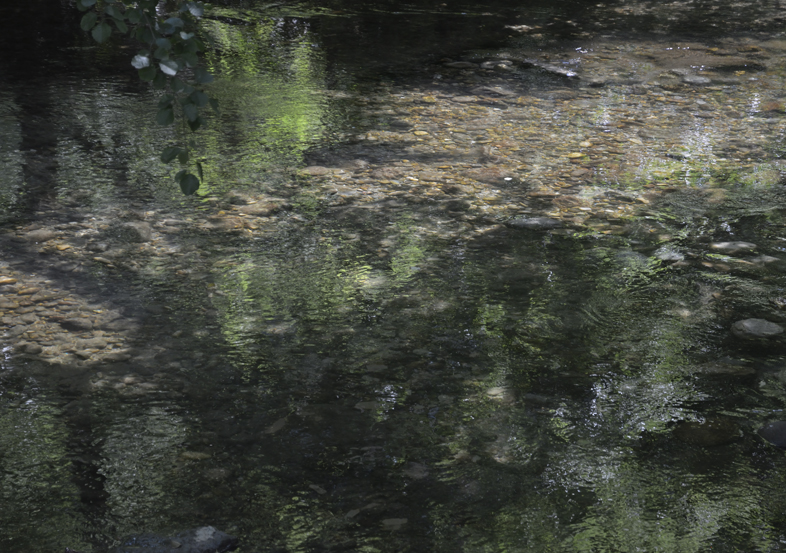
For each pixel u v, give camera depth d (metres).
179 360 3.23
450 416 2.88
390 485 2.50
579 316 3.63
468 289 3.89
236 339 3.40
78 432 2.74
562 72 8.71
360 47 9.83
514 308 3.70
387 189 5.31
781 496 2.45
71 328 3.44
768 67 8.91
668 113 7.20
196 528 2.26
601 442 2.73
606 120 6.98
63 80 7.78
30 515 2.33
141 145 6.03
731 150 6.13
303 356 3.28
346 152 6.07
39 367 3.13
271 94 7.68
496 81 8.35
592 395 3.01
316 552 2.21
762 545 2.23
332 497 2.44
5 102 6.96
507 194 5.25
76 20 10.60
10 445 2.66
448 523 2.33
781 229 4.63
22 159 5.61
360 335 3.45
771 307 3.69
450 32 10.77
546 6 12.84
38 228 4.51
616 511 2.38
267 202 5.03
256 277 4.00
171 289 3.86
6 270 3.98
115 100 7.18
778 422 2.79
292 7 12.20
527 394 3.02
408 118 7.02
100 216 4.72
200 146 6.09
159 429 2.78
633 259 4.24
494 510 2.39
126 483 2.49
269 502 2.42
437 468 2.59
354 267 4.13
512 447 2.70
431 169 5.73
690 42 10.20
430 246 4.41
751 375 3.13
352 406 2.94
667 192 5.26
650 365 3.22
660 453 2.67
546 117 7.08
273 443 2.71
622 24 11.44
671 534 2.28
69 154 5.78
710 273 4.06
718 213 4.89
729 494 2.46
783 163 5.80
